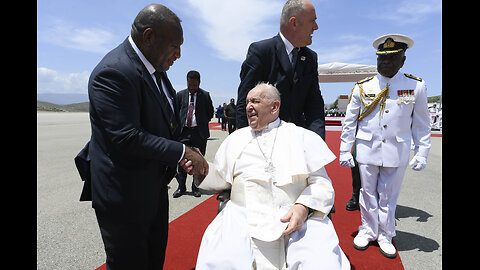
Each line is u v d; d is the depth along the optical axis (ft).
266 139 6.09
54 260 7.64
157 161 5.04
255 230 5.24
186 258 7.89
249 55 7.31
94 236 9.14
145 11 4.49
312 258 4.62
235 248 4.87
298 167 5.48
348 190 14.44
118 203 4.65
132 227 4.86
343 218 10.80
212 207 11.98
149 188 4.90
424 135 7.92
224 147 6.54
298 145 5.79
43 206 11.85
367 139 8.18
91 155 4.75
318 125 7.52
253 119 6.08
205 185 6.27
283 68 7.09
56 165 19.88
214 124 73.31
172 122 5.53
